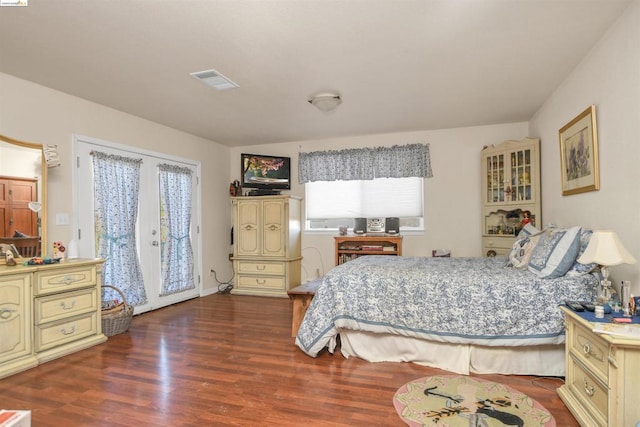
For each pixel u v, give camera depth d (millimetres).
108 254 3914
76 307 3111
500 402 2168
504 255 4457
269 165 5652
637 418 1623
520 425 1924
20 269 2693
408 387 2375
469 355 2607
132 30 2371
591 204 2770
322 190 5648
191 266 5125
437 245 5070
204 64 2893
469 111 4219
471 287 2588
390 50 2680
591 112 2646
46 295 2889
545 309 2422
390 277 2816
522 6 2145
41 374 2605
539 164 4102
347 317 2850
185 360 2855
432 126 4891
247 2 2062
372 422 1973
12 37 2449
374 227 5215
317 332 2875
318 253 5660
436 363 2701
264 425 1955
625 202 2258
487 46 2637
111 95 3598
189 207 5125
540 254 2725
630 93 2178
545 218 3967
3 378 2531
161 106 3949
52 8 2113
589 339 1897
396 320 2744
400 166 5191
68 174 3553
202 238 5398
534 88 3506
